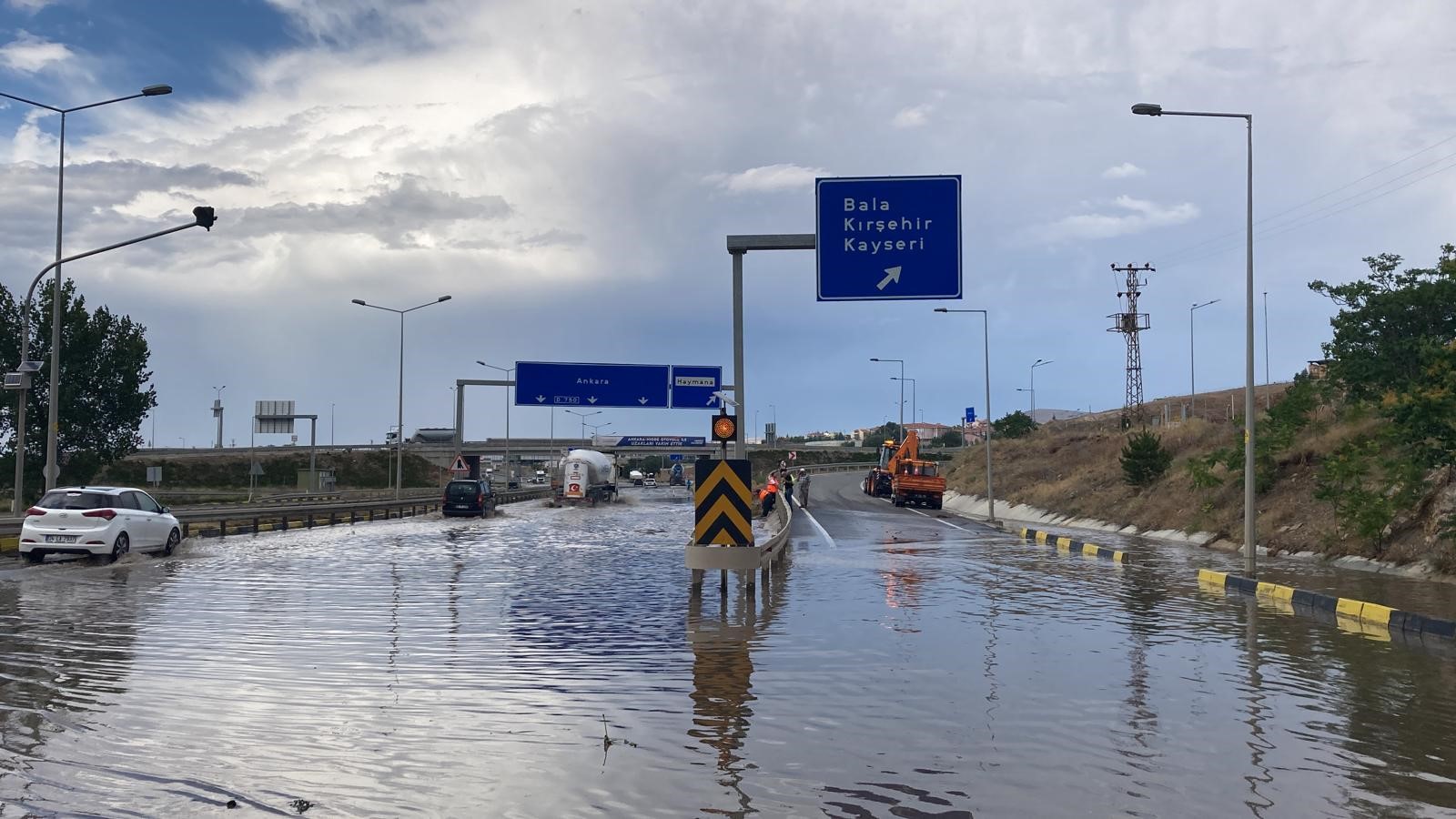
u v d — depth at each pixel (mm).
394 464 126062
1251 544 22500
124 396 57500
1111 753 7543
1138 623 14625
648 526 42344
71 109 30516
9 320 55281
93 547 23094
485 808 6184
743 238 21547
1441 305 35438
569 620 14539
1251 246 23953
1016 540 34125
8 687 9555
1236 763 7309
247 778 6750
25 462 55344
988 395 49469
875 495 74625
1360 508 24453
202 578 20297
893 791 6578
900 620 14672
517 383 62875
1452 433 21062
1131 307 75562
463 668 10734
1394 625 14977
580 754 7391
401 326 64625
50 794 6375
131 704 8859
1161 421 71188
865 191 21672
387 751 7453
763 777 6855
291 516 43188
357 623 14000
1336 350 37469
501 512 57969
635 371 63531
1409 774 7086
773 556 20656
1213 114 23828
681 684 9945
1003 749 7609
